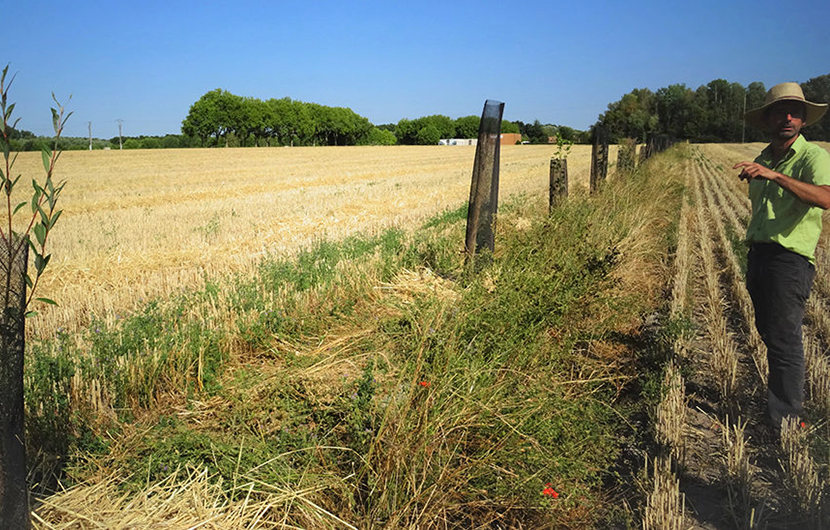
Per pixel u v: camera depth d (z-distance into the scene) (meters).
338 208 15.58
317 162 45.34
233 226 12.26
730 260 8.79
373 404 3.59
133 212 14.85
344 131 136.25
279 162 45.28
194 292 6.28
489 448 3.26
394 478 2.97
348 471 3.24
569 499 3.07
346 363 4.55
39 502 2.72
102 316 6.10
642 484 3.30
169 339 4.74
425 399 3.43
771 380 4.00
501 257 6.70
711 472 3.61
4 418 2.25
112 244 10.05
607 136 13.34
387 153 63.06
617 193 10.88
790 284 3.80
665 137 30.44
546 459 3.20
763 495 3.34
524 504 3.05
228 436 3.47
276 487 2.95
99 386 4.03
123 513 2.71
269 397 3.96
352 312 5.83
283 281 6.64
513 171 31.02
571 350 4.73
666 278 8.05
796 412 3.94
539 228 7.09
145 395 4.20
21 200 18.28
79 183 25.73
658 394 4.27
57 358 4.25
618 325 5.81
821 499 3.10
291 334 5.32
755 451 3.80
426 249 7.86
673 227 11.15
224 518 2.75
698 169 32.12
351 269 6.96
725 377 4.60
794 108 3.74
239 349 5.08
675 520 2.92
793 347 3.89
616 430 4.08
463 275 6.16
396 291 6.30
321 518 2.82
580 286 5.25
